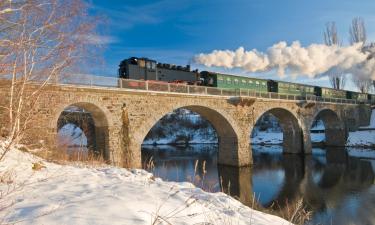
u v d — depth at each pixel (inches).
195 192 248.8
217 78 1355.8
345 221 651.5
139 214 155.7
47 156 425.7
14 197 188.4
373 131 2073.1
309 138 1740.9
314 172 1248.2
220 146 1357.0
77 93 752.3
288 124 1753.2
